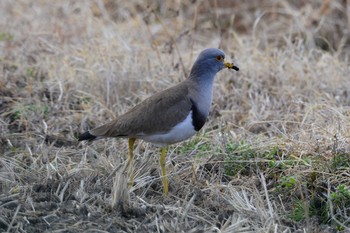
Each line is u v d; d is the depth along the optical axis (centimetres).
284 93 1463
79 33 1764
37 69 1580
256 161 1165
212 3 1994
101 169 1145
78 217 956
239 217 984
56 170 1127
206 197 1073
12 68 1600
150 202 1048
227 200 1054
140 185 1091
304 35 1828
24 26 1808
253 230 977
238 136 1281
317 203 1062
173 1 1939
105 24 1886
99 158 1181
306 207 1000
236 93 1470
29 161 1215
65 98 1439
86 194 1027
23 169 1152
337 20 1881
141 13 2003
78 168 1144
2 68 1573
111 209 993
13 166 1159
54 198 1016
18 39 1727
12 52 1659
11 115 1387
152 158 1183
